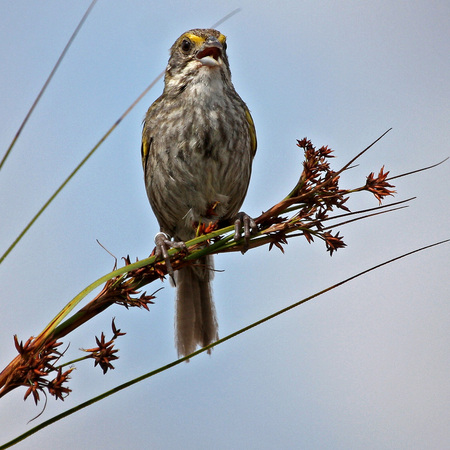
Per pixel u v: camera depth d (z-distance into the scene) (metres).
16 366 5.03
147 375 4.74
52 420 4.45
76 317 5.70
